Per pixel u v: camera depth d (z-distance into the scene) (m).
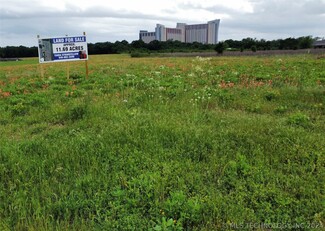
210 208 3.23
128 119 6.40
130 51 88.06
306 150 4.56
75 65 29.28
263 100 8.40
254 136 5.21
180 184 3.72
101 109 7.41
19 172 4.06
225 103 8.10
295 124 6.00
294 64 19.50
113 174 4.02
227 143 4.96
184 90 9.66
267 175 3.93
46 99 9.03
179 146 4.88
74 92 9.83
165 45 94.44
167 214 3.14
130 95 9.33
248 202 3.41
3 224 2.97
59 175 4.11
